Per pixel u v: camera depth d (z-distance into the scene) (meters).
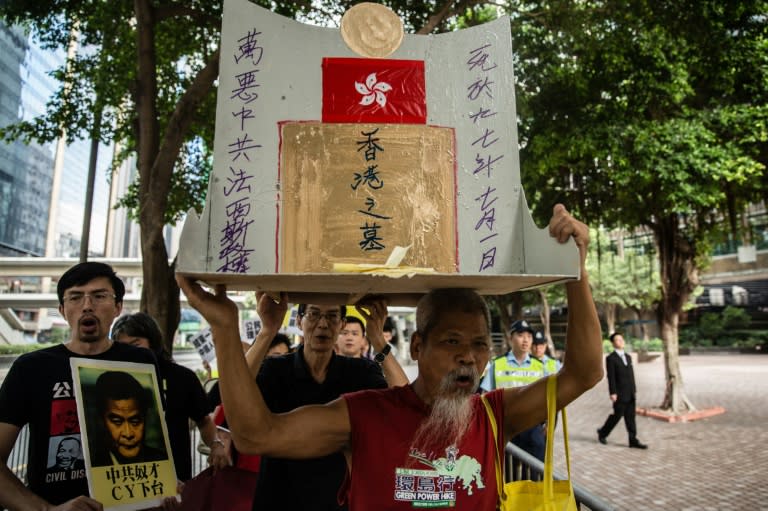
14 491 1.84
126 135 9.52
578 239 1.47
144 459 2.01
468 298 1.56
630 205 10.61
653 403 13.12
